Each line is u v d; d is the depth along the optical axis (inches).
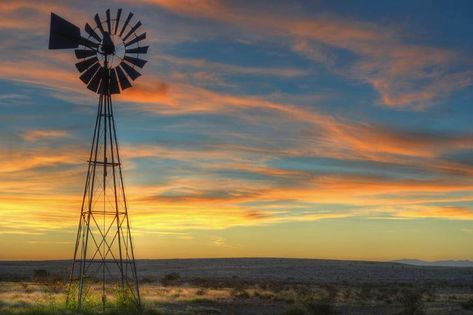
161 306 1674.5
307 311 1692.9
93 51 1487.5
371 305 2028.8
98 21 1481.3
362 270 7130.9
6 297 1860.2
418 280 5002.5
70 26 1464.1
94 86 1492.4
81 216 1472.7
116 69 1502.2
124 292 1550.2
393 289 3004.4
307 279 5132.9
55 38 1448.1
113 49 1493.6
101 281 3629.4
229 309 1825.8
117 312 1406.3
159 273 6309.1
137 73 1502.2
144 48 1509.6
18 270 6609.3
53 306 1423.5
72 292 1590.8
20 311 1328.7
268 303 2063.2
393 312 1800.0
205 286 3221.0
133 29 1503.4
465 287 3597.4
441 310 1818.4
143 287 2812.5
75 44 1467.8
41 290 2310.5
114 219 1489.9
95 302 1510.8
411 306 1729.8
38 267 7696.9
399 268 7701.8
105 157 1493.6
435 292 2896.2
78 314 1336.1
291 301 2119.8
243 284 3558.1
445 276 5841.5
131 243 1501.0
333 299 2137.1
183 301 1995.6
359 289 3154.5
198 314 1540.4
